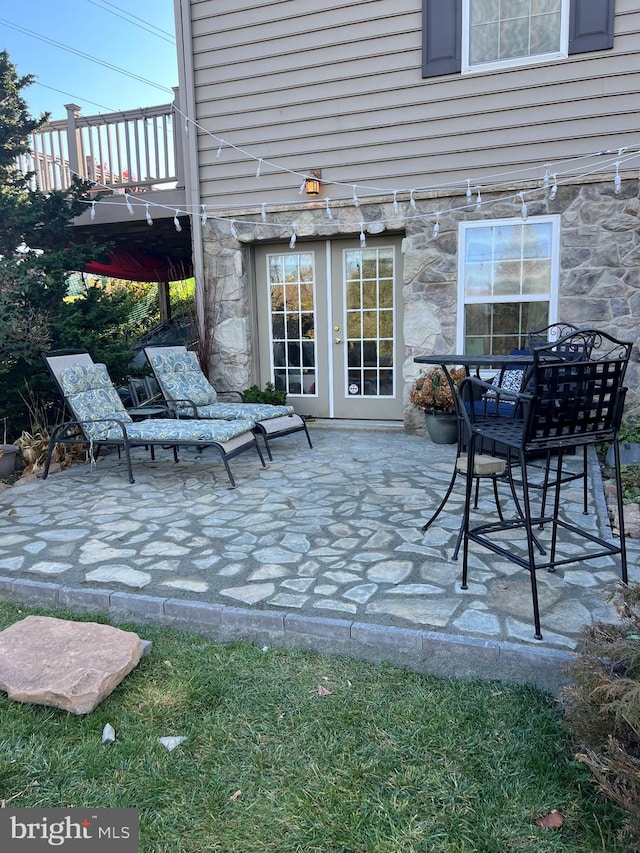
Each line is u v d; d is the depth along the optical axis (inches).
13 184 229.9
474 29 214.5
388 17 223.3
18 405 217.6
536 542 114.1
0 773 65.5
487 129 217.8
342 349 263.3
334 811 59.9
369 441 231.0
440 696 76.4
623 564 99.7
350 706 75.2
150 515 149.1
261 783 63.7
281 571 112.7
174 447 206.8
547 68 207.8
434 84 221.6
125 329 357.7
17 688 77.1
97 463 209.9
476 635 87.0
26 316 211.8
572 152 209.6
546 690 77.7
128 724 73.2
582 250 212.1
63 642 85.9
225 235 259.9
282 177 247.9
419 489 165.0
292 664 84.7
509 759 65.7
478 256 225.0
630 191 204.8
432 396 217.0
